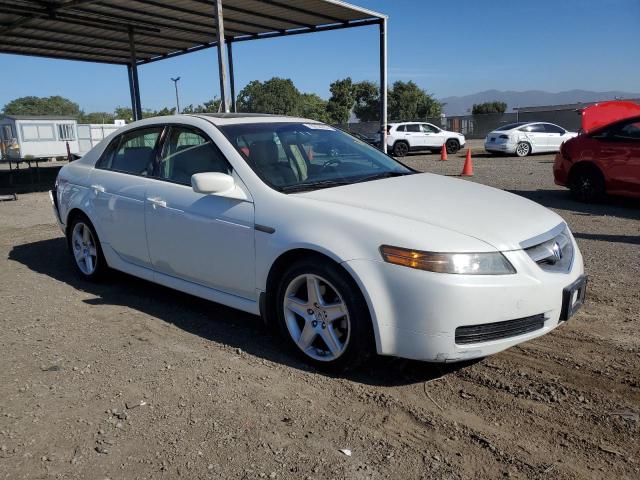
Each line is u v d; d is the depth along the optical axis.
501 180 12.28
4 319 4.39
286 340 3.53
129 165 4.82
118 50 17.36
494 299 2.89
